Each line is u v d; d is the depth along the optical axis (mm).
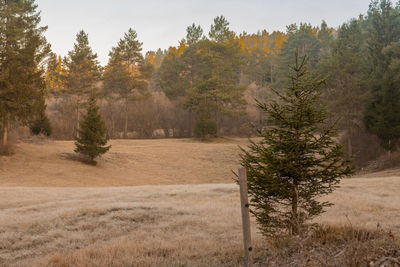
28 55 42562
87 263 7949
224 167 50688
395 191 20812
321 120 8469
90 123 41750
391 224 10812
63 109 87562
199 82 80062
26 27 50562
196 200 18188
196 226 12289
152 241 10141
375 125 47531
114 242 10109
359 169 47375
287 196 8398
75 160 42812
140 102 93312
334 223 10375
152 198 18922
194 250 9164
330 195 18781
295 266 6242
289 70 84750
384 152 49344
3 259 9102
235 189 21469
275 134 8664
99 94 81500
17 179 32969
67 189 23953
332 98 55219
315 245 7129
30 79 41031
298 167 8156
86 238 10844
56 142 54812
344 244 6879
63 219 13250
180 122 93625
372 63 58469
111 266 7875
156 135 93375
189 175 46000
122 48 87188
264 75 113812
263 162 8266
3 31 44062
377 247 6023
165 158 53000
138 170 45312
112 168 43719
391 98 46812
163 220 13328
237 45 92750
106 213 14289
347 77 54375
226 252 8648
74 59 76812
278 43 137125
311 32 108250
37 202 18141
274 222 8633
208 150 59625
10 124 46000
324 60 66750
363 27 88000
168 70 98500
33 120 45656
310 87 8477
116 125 91812
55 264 8188
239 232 11266
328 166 8297
